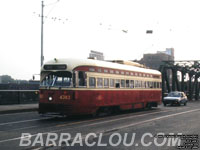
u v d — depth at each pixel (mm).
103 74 18297
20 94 26391
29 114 19516
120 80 20328
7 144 9320
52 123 14688
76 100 16062
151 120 16625
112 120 16297
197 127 13758
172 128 13344
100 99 17891
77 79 16203
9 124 14188
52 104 15992
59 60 16453
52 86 16141
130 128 13148
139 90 23188
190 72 57156
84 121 15680
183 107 30234
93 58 18766
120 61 22484
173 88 51906
